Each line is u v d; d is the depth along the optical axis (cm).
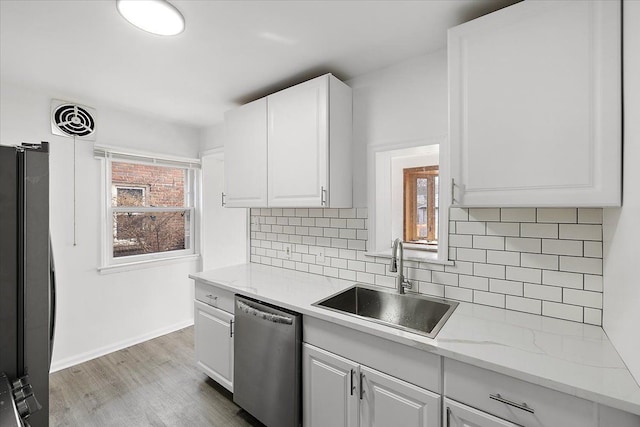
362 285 205
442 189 177
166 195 334
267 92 242
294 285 208
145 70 204
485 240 164
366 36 165
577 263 141
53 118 246
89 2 135
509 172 125
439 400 120
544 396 100
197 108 280
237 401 198
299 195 206
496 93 127
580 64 111
